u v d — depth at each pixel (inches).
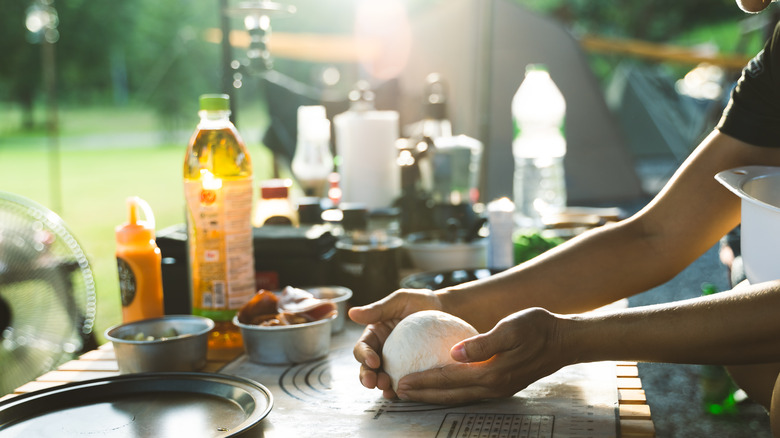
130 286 47.2
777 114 43.4
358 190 84.4
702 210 44.4
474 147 86.7
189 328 45.3
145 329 44.9
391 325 41.3
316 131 93.2
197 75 839.1
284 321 44.6
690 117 370.0
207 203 48.0
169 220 298.8
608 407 35.4
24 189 434.9
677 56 323.9
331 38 259.1
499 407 35.9
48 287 78.7
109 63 1156.5
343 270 60.4
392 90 141.5
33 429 32.8
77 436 32.0
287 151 169.9
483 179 117.4
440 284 58.6
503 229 66.7
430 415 35.1
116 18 1114.7
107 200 379.9
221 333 48.4
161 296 48.3
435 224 79.3
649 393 106.5
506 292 43.8
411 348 36.7
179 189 422.9
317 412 36.1
